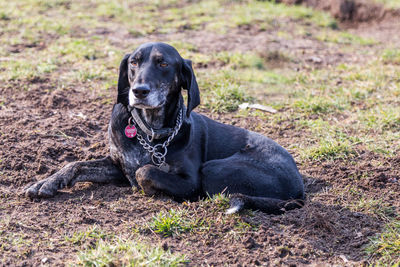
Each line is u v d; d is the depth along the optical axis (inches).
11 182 211.0
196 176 209.5
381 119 303.7
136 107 194.7
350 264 164.2
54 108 297.6
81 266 149.3
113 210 189.6
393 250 171.5
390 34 534.3
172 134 206.1
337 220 192.4
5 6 558.6
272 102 338.6
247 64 408.5
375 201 208.4
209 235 174.9
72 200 197.0
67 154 241.3
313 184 231.6
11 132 254.5
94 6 593.9
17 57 384.2
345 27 575.8
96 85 337.1
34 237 166.7
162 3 623.5
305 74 394.9
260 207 192.4
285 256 165.5
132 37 471.2
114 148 212.4
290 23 561.3
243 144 228.8
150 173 197.3
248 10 600.1
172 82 201.5
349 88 361.4
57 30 472.1
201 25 530.0
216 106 319.3
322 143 270.2
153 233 174.4
